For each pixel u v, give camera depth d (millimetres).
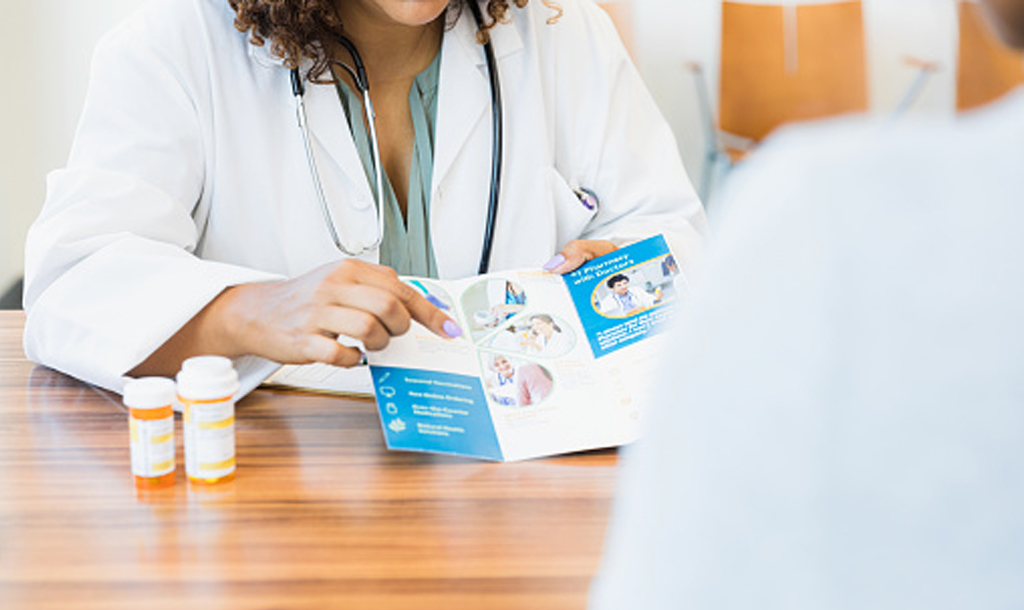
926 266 301
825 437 308
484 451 902
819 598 312
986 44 1899
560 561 714
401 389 938
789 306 313
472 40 1341
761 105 1937
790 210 316
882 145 317
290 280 1027
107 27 1859
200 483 836
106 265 1064
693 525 327
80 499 807
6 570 697
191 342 1028
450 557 718
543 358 994
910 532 303
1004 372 293
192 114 1224
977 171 302
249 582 683
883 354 303
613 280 1068
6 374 1111
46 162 1902
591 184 1442
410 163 1332
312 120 1259
